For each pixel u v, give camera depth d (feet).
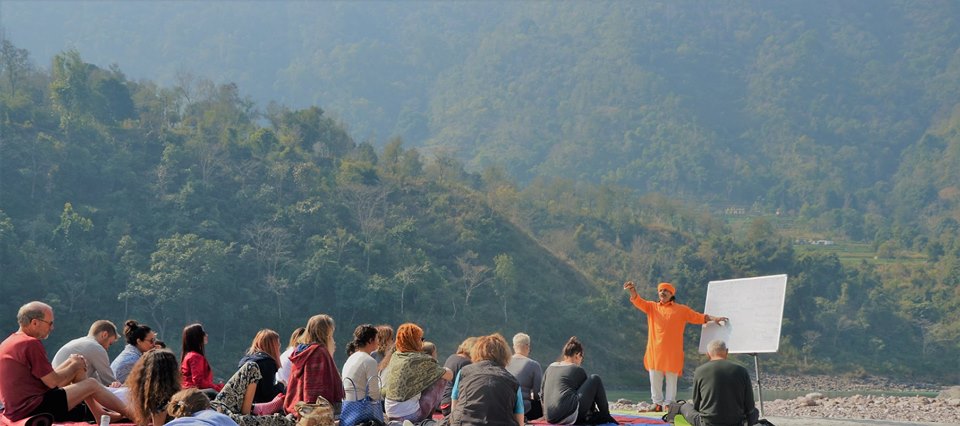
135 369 30.40
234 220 417.28
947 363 549.13
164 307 338.75
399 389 38.47
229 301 360.69
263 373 37.14
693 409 40.14
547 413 41.34
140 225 389.60
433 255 457.68
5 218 346.33
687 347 461.37
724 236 631.56
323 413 33.58
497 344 35.24
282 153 473.26
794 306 551.18
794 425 47.37
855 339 551.18
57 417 35.01
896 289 647.15
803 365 518.37
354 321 381.19
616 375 422.41
